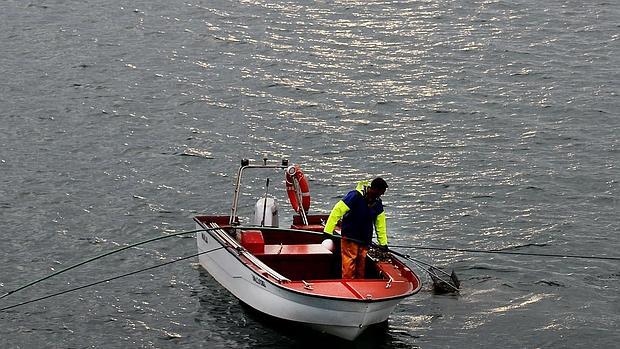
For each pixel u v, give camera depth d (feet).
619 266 95.96
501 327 83.10
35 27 183.62
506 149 129.70
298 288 76.02
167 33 180.96
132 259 97.04
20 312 85.97
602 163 124.26
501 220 107.55
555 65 163.84
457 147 130.31
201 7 196.95
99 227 104.73
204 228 89.30
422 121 140.36
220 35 179.63
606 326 83.56
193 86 154.10
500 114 142.72
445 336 81.25
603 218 107.86
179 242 101.24
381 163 125.29
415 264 94.63
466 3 199.41
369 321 75.92
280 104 147.13
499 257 97.71
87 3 199.93
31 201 111.34
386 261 82.07
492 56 168.55
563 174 120.67
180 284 91.25
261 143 131.95
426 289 90.22
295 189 91.56
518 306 87.10
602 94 150.30
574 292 90.07
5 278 92.48
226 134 135.03
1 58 165.89
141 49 171.94
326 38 178.91
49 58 166.30
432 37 179.01
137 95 149.79
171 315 85.05
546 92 151.43
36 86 152.97
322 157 127.54
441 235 103.55
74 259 97.04
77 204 110.83
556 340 81.10
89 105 145.18
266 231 88.74
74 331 82.58
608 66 163.53
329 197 114.83
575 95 149.79
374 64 165.07
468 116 142.10
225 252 86.28
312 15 192.54
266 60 166.91
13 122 137.49
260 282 79.77
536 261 96.89
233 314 84.74
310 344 79.15
